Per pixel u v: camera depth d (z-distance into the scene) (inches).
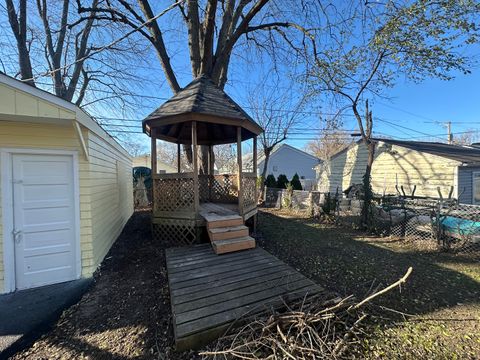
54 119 129.9
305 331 90.4
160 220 212.7
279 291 115.8
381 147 495.2
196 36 349.4
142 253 185.8
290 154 1190.3
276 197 507.2
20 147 136.6
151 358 84.7
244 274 133.2
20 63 350.6
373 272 163.2
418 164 434.0
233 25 377.7
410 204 278.5
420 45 249.0
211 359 82.4
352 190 431.2
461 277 158.1
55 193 146.4
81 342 93.9
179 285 120.3
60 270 146.7
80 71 423.2
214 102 216.8
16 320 107.7
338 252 203.0
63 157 148.4
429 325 104.9
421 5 226.7
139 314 110.2
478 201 414.6
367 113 311.4
